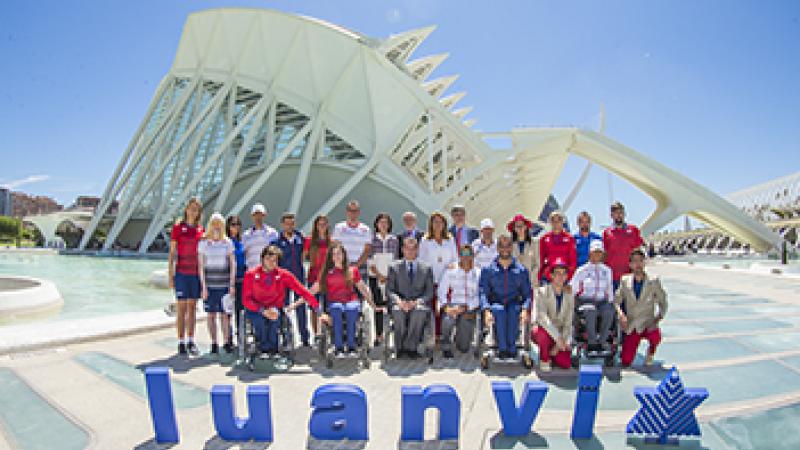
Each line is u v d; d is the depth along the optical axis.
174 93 42.41
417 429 3.32
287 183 33.22
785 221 51.38
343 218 30.88
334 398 3.34
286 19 33.44
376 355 6.01
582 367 3.36
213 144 37.50
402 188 29.48
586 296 5.67
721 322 8.14
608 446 3.30
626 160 28.95
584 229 7.34
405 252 5.90
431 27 32.97
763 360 5.59
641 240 7.08
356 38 31.20
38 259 27.47
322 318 5.55
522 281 5.64
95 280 15.85
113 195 38.28
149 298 11.57
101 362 5.35
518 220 7.17
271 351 5.40
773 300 11.16
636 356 5.91
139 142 40.91
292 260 6.77
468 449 3.23
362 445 3.28
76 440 3.36
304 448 3.23
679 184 29.66
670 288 14.13
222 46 38.09
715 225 33.84
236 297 6.21
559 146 29.86
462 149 31.58
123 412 3.89
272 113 34.19
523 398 3.42
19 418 3.75
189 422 3.68
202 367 5.27
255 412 3.28
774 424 3.69
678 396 3.22
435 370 5.28
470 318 6.00
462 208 7.57
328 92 32.53
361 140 31.92
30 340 5.76
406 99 29.80
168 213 31.23
